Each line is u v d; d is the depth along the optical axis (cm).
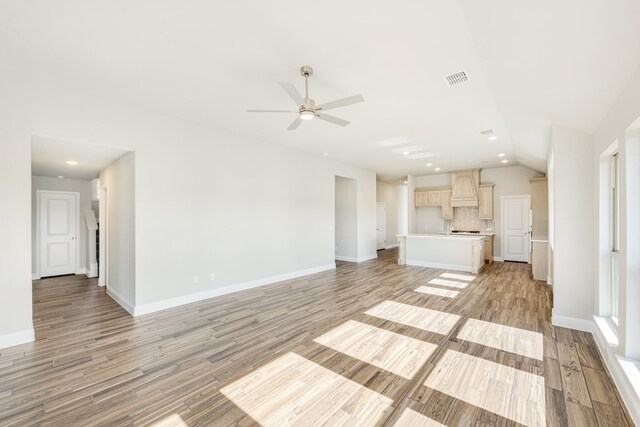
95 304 423
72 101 322
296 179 605
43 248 607
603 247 299
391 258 872
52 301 439
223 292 470
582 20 155
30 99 296
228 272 478
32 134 299
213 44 235
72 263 640
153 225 389
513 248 813
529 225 788
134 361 258
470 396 207
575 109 275
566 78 224
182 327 336
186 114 398
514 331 322
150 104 363
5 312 285
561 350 276
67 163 460
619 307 230
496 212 838
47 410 194
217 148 461
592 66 197
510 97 308
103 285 534
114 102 353
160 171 395
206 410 194
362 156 666
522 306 409
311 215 645
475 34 209
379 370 242
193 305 415
